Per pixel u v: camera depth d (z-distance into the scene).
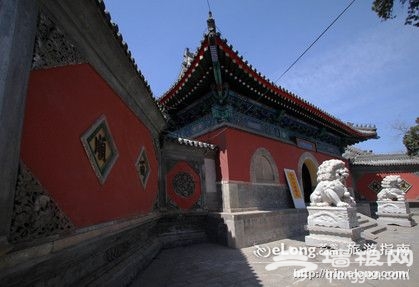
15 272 2.37
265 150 12.61
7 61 2.44
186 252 8.88
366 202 19.33
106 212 4.41
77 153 3.62
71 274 3.64
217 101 11.27
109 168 4.63
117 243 5.30
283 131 14.41
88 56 4.17
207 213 10.67
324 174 9.66
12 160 2.39
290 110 13.91
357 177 22.23
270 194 12.12
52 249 2.87
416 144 19.83
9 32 2.51
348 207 8.73
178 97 11.91
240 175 11.04
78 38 3.87
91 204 3.90
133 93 6.23
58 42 3.38
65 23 3.54
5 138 2.33
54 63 3.26
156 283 5.73
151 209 7.81
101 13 3.91
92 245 3.93
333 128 17.33
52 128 3.11
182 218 10.17
